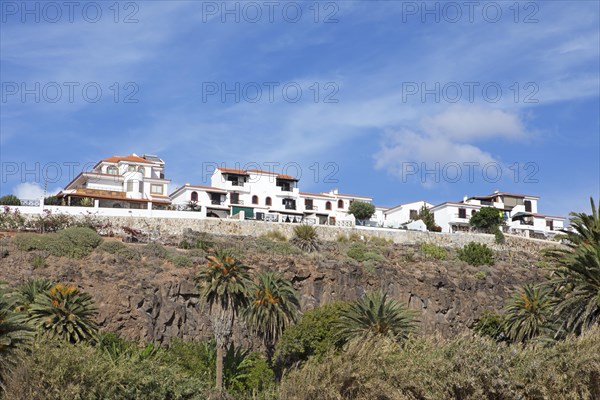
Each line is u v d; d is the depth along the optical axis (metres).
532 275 103.62
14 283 67.56
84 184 125.94
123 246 81.69
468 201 160.88
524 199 165.38
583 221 58.19
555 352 45.78
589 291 52.56
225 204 137.25
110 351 59.53
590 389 44.97
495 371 43.53
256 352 72.19
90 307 60.19
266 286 71.81
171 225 98.56
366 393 41.09
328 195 151.25
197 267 79.56
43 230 88.50
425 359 44.28
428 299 88.81
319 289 83.88
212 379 65.38
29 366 40.78
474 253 106.94
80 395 41.34
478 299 92.75
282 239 102.31
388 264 94.00
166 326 71.31
